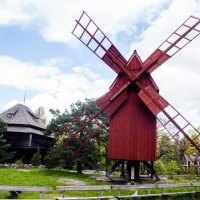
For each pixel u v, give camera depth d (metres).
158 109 26.00
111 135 27.48
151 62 26.66
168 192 24.22
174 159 56.75
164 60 26.53
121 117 27.27
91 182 27.12
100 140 38.69
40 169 42.34
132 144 26.53
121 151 26.72
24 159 51.84
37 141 53.00
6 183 24.30
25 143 51.00
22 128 51.75
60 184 24.97
